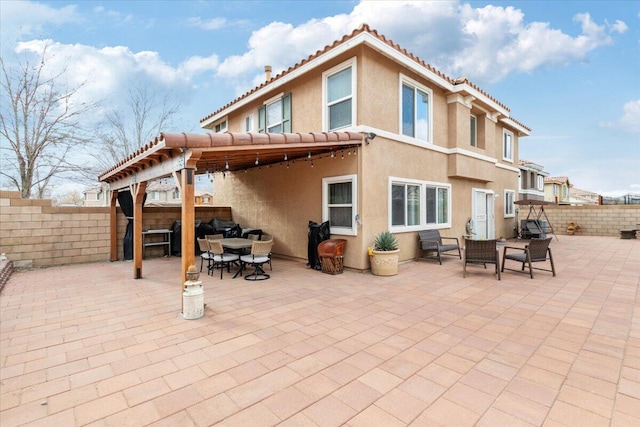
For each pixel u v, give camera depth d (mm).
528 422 2293
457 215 10789
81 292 5980
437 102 9758
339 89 8031
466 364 3154
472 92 10133
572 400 2547
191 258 4617
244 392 2699
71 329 4141
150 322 4387
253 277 7191
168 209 10680
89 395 2662
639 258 9375
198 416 2385
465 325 4195
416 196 9156
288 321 4387
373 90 7680
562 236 16281
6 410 2459
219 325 4254
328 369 3074
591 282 6508
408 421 2316
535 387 2738
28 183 13961
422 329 4070
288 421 2326
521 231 14758
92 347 3592
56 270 8141
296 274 7508
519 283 6484
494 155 12312
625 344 3568
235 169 11344
